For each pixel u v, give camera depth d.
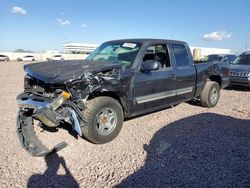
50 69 4.03
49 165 3.35
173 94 5.35
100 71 3.87
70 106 3.66
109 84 3.98
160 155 3.68
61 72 3.79
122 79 4.17
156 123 5.20
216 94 6.84
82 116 3.72
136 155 3.67
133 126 4.97
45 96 3.87
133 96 4.44
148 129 4.81
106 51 5.30
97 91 3.93
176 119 5.51
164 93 5.10
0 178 3.01
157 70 4.91
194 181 2.97
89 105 3.86
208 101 6.56
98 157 3.60
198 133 4.63
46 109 3.56
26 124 4.25
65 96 3.64
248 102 7.63
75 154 3.69
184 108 6.57
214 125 5.13
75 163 3.42
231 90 10.31
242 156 3.66
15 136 4.32
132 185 2.89
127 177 3.07
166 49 5.34
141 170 3.24
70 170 3.23
